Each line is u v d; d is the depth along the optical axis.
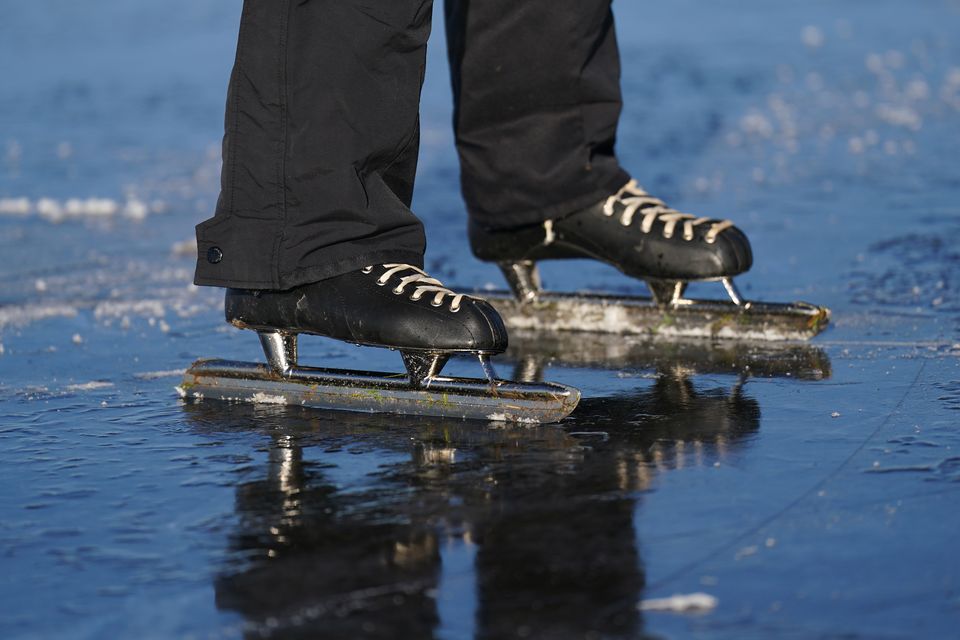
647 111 25.39
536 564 5.47
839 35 36.94
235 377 8.58
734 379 8.84
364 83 8.25
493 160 10.71
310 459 7.10
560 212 10.70
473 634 4.83
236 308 8.55
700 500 6.22
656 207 10.77
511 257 11.04
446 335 7.98
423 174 19.64
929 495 6.20
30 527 6.08
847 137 22.28
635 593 5.16
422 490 6.50
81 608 5.16
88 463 7.09
